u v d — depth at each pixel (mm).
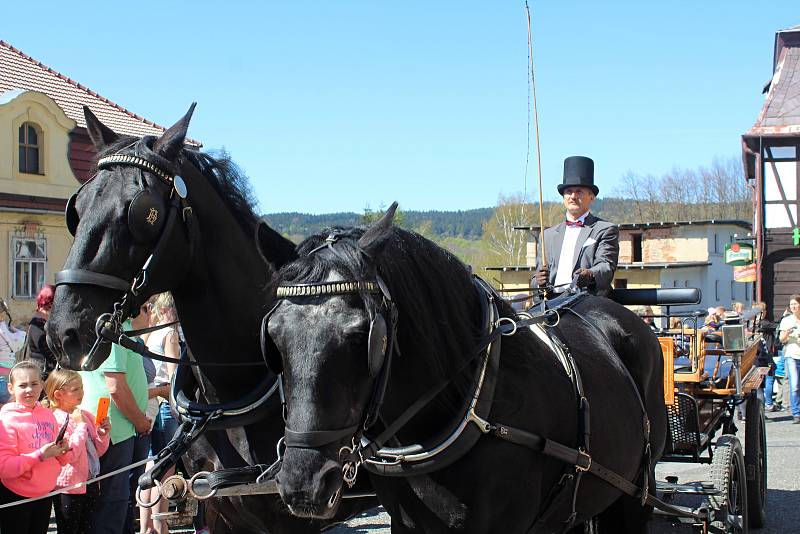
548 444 3145
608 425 3654
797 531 6426
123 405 5180
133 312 3383
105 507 5180
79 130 20719
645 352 4406
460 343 3010
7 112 19031
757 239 24391
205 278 3602
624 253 37562
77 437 4973
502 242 49312
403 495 3100
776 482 8156
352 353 2559
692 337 6129
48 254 20094
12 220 19219
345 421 2541
